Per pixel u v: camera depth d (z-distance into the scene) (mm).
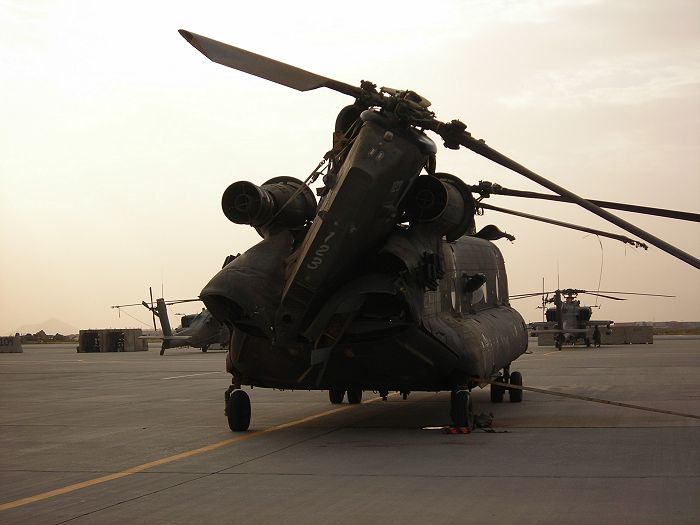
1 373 32156
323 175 12180
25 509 8172
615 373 25984
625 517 7266
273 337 11914
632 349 47156
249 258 12359
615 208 12109
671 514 7344
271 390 22250
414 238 12070
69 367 36562
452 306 14188
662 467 9641
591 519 7219
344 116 12547
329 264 11469
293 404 18391
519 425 13766
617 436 12242
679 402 17000
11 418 16359
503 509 7668
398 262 12047
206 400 19750
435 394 20391
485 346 13758
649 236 9641
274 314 11883
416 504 7949
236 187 12195
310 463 10391
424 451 11117
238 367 13047
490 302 17281
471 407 12977
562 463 9984
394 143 11445
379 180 11320
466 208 12891
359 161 11336
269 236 12633
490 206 15883
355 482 9086
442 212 12023
